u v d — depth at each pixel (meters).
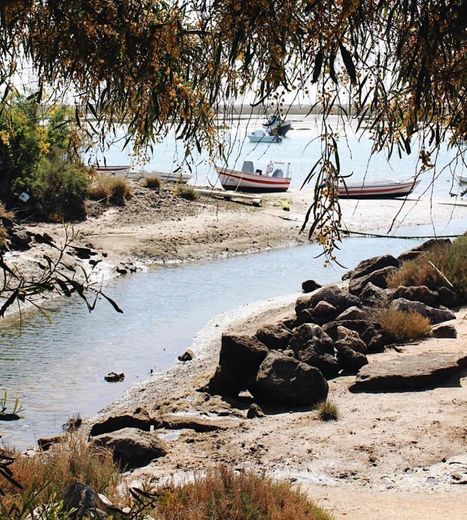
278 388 14.79
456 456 11.83
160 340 21.55
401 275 23.06
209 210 43.03
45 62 3.26
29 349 20.05
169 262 34.50
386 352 17.36
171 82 3.16
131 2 3.07
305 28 2.81
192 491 9.30
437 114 2.92
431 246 26.14
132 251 34.34
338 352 16.69
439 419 13.12
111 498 9.06
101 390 17.16
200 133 3.39
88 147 3.82
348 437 12.80
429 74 2.69
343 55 2.64
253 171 53.41
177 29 3.02
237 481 9.62
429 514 9.76
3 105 3.47
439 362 15.11
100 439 12.44
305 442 12.77
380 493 10.73
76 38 3.06
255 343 15.95
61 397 16.56
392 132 3.02
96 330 22.22
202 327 23.17
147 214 40.28
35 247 30.14
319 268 34.00
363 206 49.84
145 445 12.34
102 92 3.34
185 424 13.98
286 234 40.53
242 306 25.86
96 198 39.81
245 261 35.44
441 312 19.69
